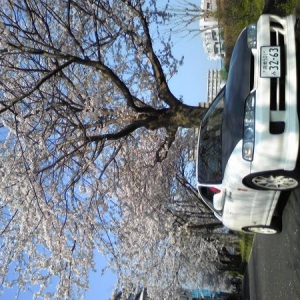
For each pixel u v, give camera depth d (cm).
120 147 919
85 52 866
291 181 604
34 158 798
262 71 584
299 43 625
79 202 887
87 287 894
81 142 867
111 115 868
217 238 1645
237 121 612
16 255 835
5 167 796
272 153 569
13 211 845
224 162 644
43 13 846
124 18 878
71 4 846
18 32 830
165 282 1380
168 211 1198
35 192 767
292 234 759
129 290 1104
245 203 689
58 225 862
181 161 1343
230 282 2336
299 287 733
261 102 575
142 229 1084
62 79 856
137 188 1018
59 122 845
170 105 878
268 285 973
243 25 1192
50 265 865
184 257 1494
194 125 866
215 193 716
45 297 862
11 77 835
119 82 830
